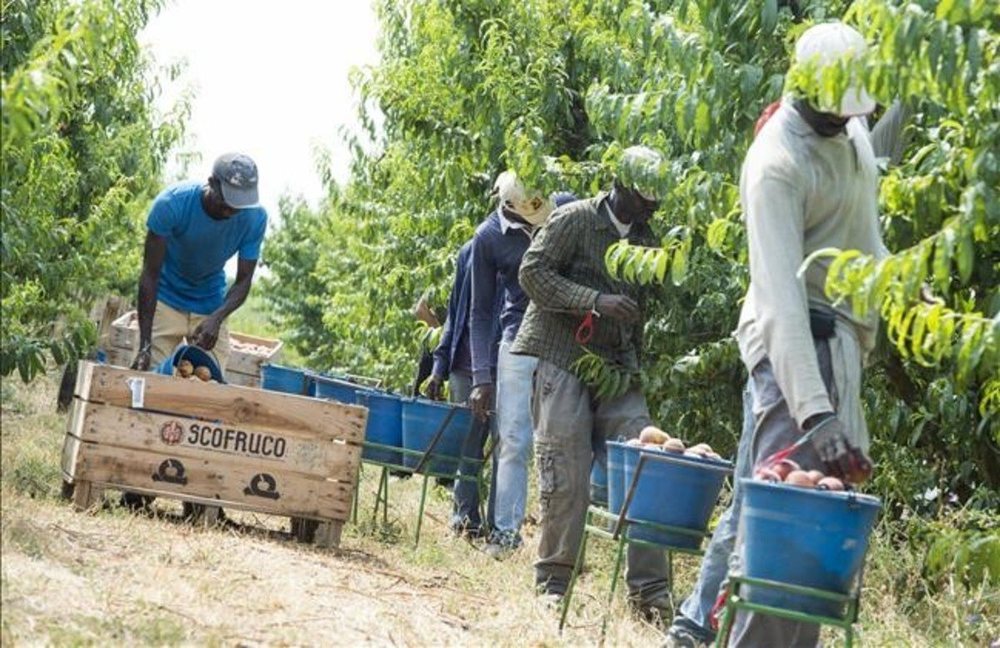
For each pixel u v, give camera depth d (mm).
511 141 10031
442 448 9406
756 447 5527
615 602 7230
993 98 5383
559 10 12031
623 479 6547
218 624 5734
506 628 6668
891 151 6746
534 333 7664
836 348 5457
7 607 5316
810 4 7473
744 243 7234
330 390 10133
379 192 16750
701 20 7613
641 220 7758
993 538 6715
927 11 5574
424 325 12703
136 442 8031
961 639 7418
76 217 13336
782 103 5555
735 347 9133
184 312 9547
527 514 11758
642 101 8070
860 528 4988
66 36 5758
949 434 8656
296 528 8539
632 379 7684
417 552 8656
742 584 5074
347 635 6004
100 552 6570
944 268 5004
